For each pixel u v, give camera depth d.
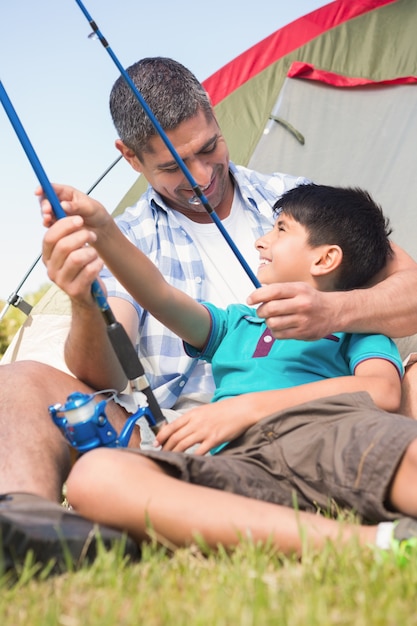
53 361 3.02
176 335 2.58
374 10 3.88
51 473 1.92
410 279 2.37
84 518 1.65
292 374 2.23
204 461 1.85
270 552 1.64
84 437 1.89
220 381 2.32
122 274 2.21
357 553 1.54
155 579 1.46
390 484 1.79
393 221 3.48
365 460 1.80
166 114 2.60
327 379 2.14
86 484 1.70
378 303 2.26
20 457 1.91
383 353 2.24
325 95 3.76
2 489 1.86
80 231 1.90
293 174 3.65
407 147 3.61
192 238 2.77
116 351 1.96
